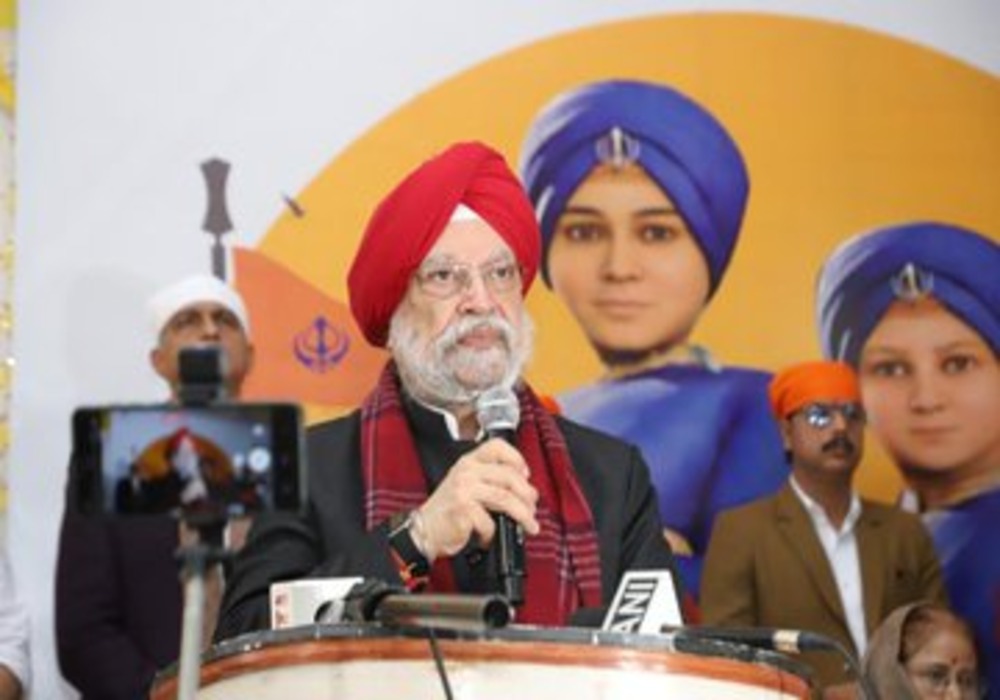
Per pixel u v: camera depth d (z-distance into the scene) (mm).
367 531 5938
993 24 11016
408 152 10641
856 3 10945
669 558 6312
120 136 10445
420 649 4441
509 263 6305
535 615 5984
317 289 10477
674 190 10742
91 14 10508
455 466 5434
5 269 10258
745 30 10883
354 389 10430
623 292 10664
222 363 4082
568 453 6379
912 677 10242
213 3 10602
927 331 10742
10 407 10156
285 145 10562
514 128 10719
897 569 10570
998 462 10672
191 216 10445
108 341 10258
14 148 10367
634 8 10836
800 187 10820
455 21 10742
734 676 4523
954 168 10883
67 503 10008
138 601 9992
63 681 10008
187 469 3982
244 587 5980
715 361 10672
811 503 10570
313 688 4539
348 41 10672
